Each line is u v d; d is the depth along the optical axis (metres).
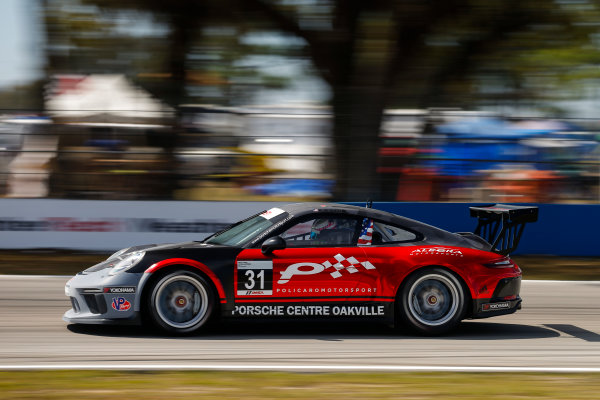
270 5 57.03
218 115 48.56
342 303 23.28
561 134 48.50
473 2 56.25
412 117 49.34
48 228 46.66
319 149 48.56
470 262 23.92
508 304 24.47
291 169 48.38
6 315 26.98
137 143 48.72
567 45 58.72
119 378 17.56
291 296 23.05
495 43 59.22
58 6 57.06
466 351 22.14
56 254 45.38
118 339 22.52
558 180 48.41
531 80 59.19
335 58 56.66
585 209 47.50
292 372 18.61
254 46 58.12
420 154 48.59
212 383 17.23
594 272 42.16
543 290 35.59
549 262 44.91
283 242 22.83
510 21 58.03
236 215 46.69
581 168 48.34
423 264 23.55
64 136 48.56
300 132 48.50
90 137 48.62
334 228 23.88
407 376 18.45
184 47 57.84
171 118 48.72
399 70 57.94
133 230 46.50
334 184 48.38
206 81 57.66
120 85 56.75
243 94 57.53
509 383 18.02
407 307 23.53
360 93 52.16
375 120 49.44
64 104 52.75
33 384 16.88
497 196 48.38
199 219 46.50
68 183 48.44
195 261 22.70
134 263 22.86
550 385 17.94
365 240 23.81
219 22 57.69
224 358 20.28
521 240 47.22
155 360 19.84
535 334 25.38
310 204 25.25
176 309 22.84
